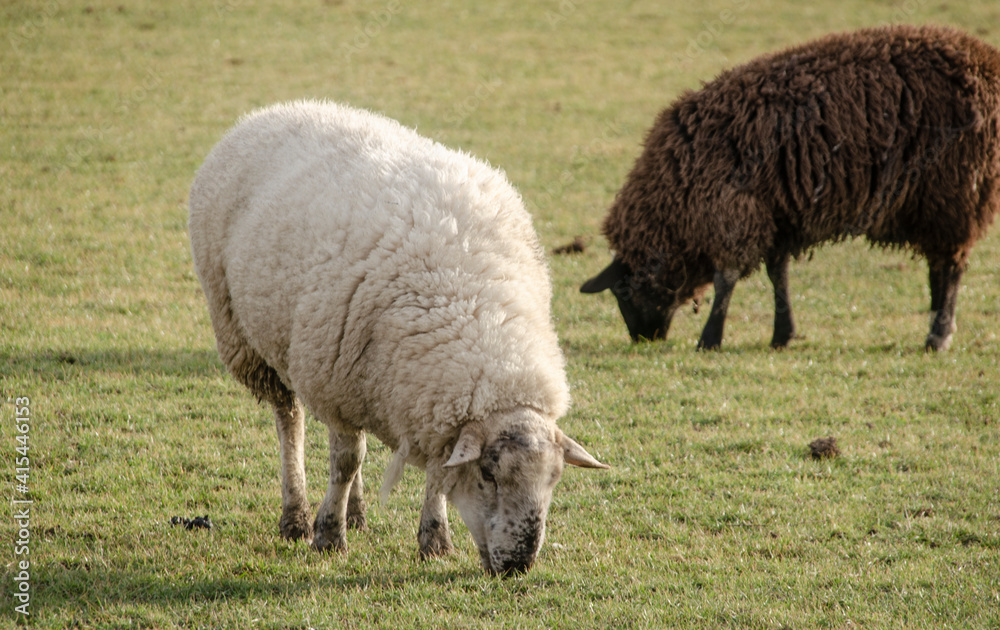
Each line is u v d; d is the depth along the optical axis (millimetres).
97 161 26047
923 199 15500
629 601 8203
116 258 19641
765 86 15367
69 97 31000
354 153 9062
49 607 7715
